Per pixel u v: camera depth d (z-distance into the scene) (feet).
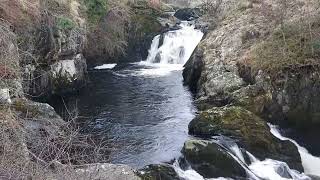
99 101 58.49
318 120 50.83
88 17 73.87
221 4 77.30
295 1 62.28
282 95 51.42
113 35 79.36
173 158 39.70
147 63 83.71
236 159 38.93
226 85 55.47
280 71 52.13
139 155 40.42
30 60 54.34
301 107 51.42
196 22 91.09
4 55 40.83
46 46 57.62
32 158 25.70
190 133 45.68
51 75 59.57
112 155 40.32
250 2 71.05
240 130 42.80
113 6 81.25
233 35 64.13
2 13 49.29
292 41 55.11
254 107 50.55
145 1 93.50
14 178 21.45
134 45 84.64
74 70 63.26
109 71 75.72
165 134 45.80
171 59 83.25
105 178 24.39
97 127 48.44
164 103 57.21
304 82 51.62
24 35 52.85
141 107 55.67
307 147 46.65
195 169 37.91
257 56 55.72
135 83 67.46
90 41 74.69
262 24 63.05
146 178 33.73
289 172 39.91
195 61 65.46
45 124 36.60
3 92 39.83
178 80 69.15
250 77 54.65
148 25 87.71
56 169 23.21
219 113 45.09
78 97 60.59
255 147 41.73
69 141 25.95
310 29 53.52
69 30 62.08
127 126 48.62
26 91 53.42
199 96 58.03
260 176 38.45
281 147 42.47
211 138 42.80
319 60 52.06
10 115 32.63
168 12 100.89
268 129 44.11
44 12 57.41
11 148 24.26
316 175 40.98
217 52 62.85
